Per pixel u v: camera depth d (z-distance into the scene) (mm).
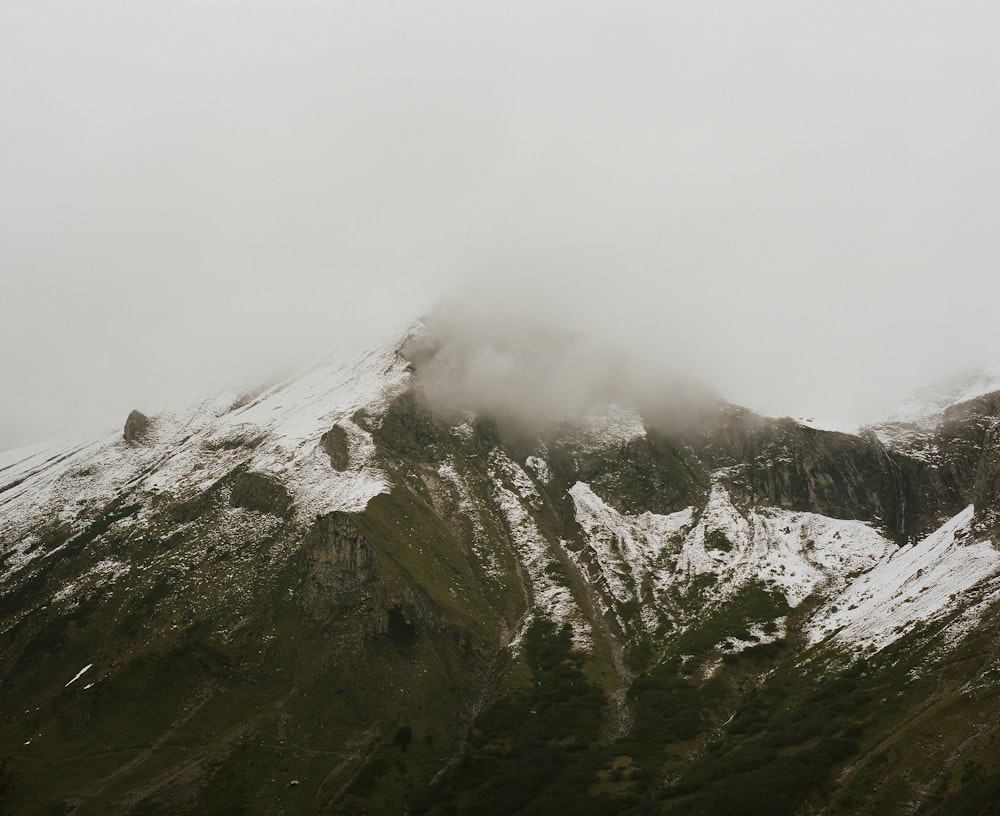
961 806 116250
